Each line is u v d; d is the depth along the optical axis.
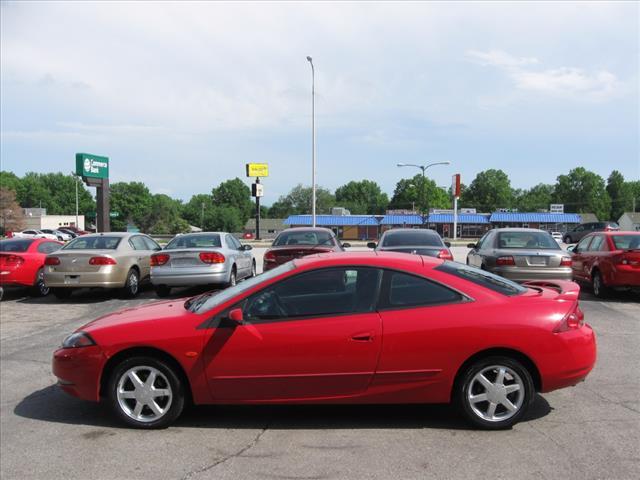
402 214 84.75
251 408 4.81
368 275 4.35
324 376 4.16
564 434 4.16
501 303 4.25
